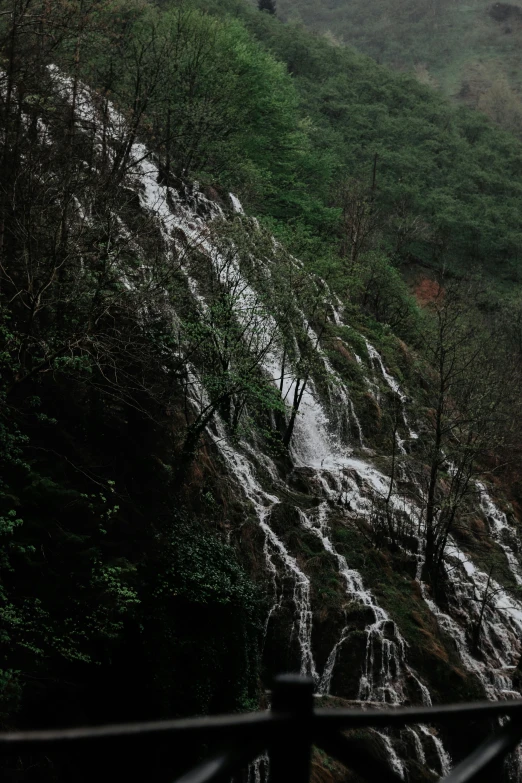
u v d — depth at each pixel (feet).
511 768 72.18
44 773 45.11
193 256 85.87
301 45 280.10
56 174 68.80
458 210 234.99
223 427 96.63
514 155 298.76
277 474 99.66
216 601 63.05
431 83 552.82
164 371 79.77
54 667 51.96
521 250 237.25
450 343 105.70
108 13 89.30
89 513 59.93
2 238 61.77
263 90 172.24
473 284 211.61
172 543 65.31
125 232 74.54
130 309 66.23
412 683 77.92
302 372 102.89
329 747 5.99
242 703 64.03
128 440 70.33
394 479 109.09
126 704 54.65
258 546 83.30
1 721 46.39
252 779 60.39
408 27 613.11
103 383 69.26
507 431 122.93
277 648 76.64
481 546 107.96
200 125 130.72
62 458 62.18
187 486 78.28
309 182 191.21
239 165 151.94
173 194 126.00
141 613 56.85
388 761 69.46
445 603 90.94
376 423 120.47
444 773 71.51
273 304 97.76
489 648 89.97
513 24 608.19
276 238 119.55
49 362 56.75
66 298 61.46
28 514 54.95
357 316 142.51
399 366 137.18
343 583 84.69
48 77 77.20
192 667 59.67
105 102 94.27
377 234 192.34
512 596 100.68
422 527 100.22
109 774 47.29
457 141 282.97
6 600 47.37
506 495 124.98
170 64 116.37
